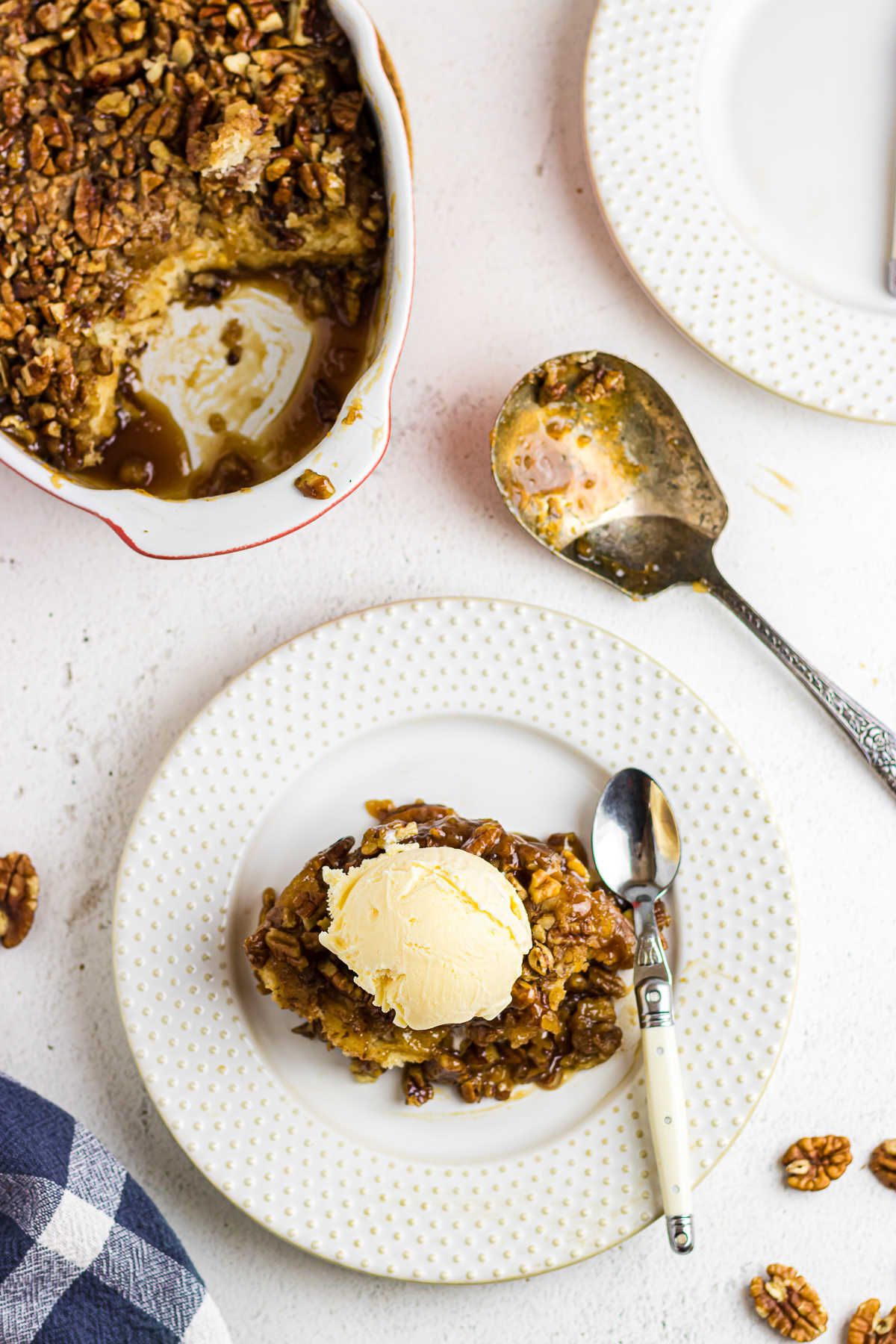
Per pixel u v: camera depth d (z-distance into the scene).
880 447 0.88
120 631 0.88
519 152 0.88
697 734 0.86
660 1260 0.86
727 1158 0.87
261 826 0.86
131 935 0.85
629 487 0.88
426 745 0.87
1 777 0.88
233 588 0.88
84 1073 0.87
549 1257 0.84
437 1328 0.86
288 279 0.86
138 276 0.85
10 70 0.83
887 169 0.88
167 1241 0.83
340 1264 0.84
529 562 0.88
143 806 0.85
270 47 0.84
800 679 0.87
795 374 0.87
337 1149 0.85
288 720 0.86
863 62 0.88
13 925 0.87
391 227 0.83
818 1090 0.87
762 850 0.86
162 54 0.84
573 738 0.86
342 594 0.88
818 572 0.88
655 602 0.88
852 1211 0.87
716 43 0.88
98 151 0.84
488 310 0.88
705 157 0.88
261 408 0.86
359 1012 0.83
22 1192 0.82
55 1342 0.82
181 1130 0.85
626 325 0.88
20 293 0.84
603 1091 0.85
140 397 0.86
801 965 0.88
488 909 0.82
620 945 0.85
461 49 0.88
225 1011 0.85
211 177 0.84
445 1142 0.85
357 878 0.83
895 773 0.87
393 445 0.88
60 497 0.82
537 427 0.87
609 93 0.87
